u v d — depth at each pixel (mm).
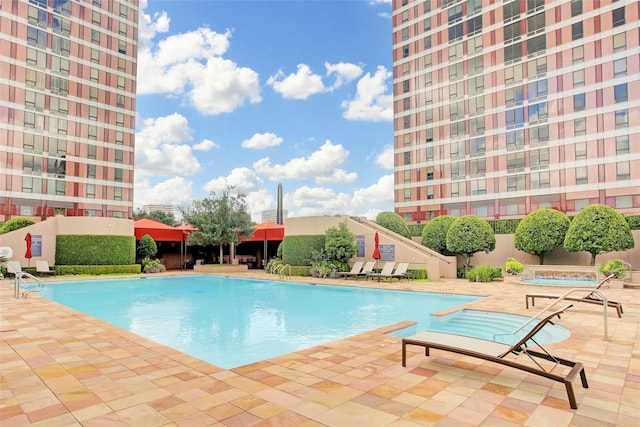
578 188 31953
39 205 37406
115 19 44656
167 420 3934
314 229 25703
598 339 7438
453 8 40875
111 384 5016
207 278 25078
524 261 28344
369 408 4227
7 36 36125
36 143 37500
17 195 36000
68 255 24812
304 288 19375
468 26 39656
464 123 39375
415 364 5871
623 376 5285
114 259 26109
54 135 38812
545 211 25469
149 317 11523
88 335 7926
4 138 35469
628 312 10469
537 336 8664
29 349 6812
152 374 5414
